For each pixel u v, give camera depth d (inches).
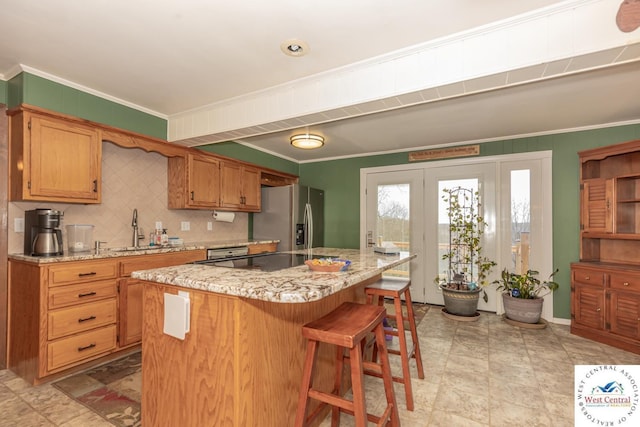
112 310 95.3
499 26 68.1
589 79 92.0
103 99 107.0
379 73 83.9
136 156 125.1
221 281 51.0
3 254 90.4
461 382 87.0
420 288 172.7
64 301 84.7
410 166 176.9
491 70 69.5
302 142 138.5
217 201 147.5
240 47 79.2
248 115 108.1
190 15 67.1
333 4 63.3
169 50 81.0
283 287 46.8
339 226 197.8
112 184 116.9
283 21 68.9
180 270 61.4
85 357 88.8
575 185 137.2
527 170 147.8
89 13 66.5
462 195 162.7
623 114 121.2
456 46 73.7
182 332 53.5
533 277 144.0
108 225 115.6
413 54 79.1
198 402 52.8
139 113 118.3
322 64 87.0
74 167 96.7
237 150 164.6
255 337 52.1
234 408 49.0
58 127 93.1
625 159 127.6
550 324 137.4
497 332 127.0
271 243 167.2
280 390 58.1
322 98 93.1
